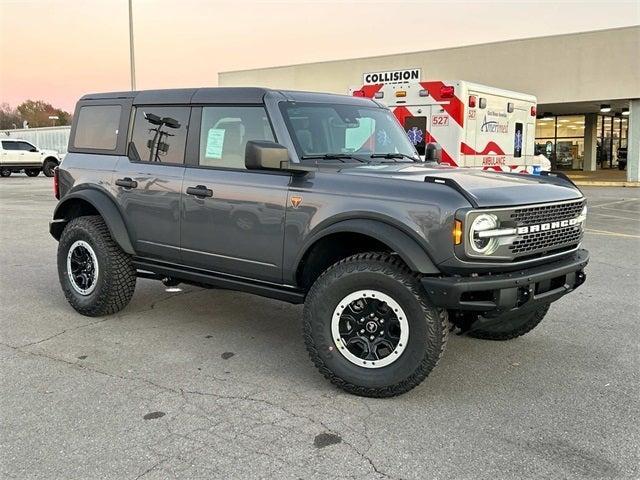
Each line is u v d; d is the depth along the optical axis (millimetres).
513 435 3508
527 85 25828
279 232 4387
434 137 10828
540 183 4379
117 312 5879
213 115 4934
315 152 4586
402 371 3867
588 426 3619
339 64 31156
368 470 3125
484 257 3699
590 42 24203
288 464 3178
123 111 5613
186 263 5109
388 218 3852
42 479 3037
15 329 5453
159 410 3809
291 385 4227
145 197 5242
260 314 6008
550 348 4992
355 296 3971
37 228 12078
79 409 3818
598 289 6895
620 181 25516
